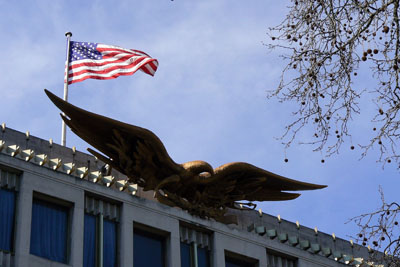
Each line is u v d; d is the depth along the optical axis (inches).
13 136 2048.5
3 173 1971.0
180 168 2180.1
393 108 1090.7
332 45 1123.3
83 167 2100.1
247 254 2316.7
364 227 1147.9
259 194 2365.9
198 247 2249.0
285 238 2407.7
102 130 2064.5
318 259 2463.1
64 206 2039.9
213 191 2265.0
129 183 2162.9
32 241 1947.6
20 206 1942.7
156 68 2445.9
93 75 2411.4
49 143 2103.8
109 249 2071.9
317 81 1126.4
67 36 2475.4
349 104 1115.9
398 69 1089.4
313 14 1137.4
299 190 2379.4
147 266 2114.9
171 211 2199.8
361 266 2474.2
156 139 2094.0
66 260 1978.3
